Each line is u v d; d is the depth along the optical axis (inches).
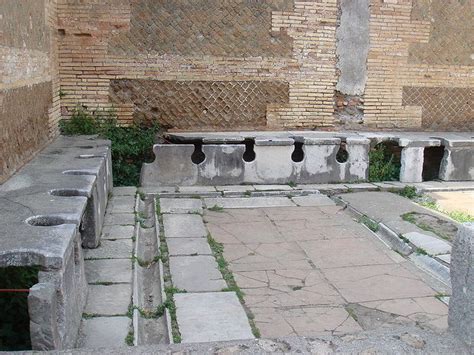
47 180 198.1
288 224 260.8
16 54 215.8
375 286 191.0
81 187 187.0
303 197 308.7
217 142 324.5
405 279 197.3
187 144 321.7
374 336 110.8
